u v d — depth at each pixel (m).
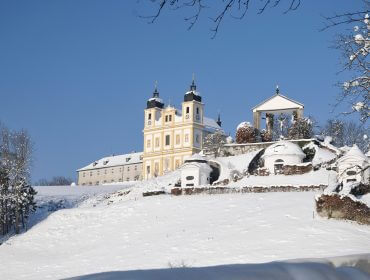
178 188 56.22
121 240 42.94
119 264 33.84
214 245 34.12
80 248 43.97
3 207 56.56
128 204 52.94
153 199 53.41
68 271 35.06
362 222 35.78
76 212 54.19
